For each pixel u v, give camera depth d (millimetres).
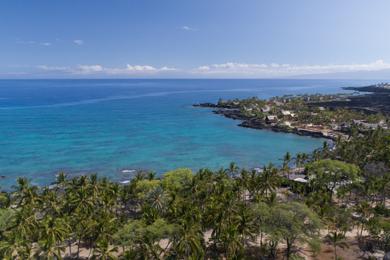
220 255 63125
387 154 115625
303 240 59500
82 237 64188
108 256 56094
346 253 65062
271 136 196875
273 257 63188
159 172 132000
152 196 76438
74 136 190625
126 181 120125
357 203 88062
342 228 71750
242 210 64125
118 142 178750
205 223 63625
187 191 80500
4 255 53438
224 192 76562
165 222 59938
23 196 75875
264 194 87750
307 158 133750
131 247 57875
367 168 111000
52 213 72625
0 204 75438
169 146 172500
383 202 90125
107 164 140375
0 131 199625
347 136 186375
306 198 84625
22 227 60344
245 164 144250
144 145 173500
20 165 135875
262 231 60656
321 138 190750
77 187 79625
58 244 65812
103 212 69062
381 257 63250
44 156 149375
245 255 63625
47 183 116250
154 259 58000
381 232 71125
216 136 197000
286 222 59281
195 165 142125
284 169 116188
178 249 54625
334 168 96875
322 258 63344
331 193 93438
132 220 69250
